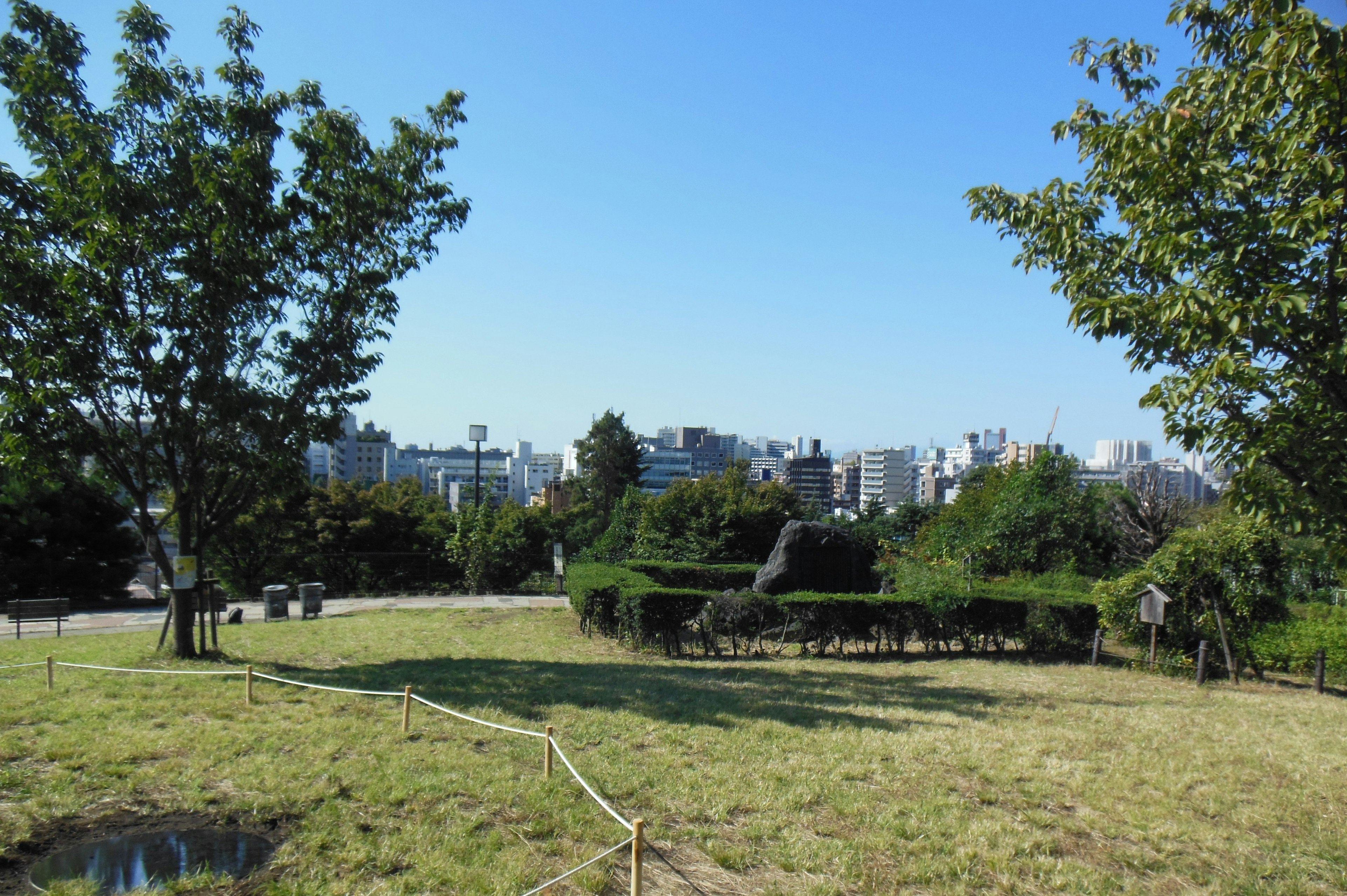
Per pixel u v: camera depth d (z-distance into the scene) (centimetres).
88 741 711
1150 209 522
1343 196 425
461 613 2034
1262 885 495
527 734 710
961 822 577
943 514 2797
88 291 1079
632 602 1395
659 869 494
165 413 1141
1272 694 1131
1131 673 1284
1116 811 612
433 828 533
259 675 1015
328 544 3369
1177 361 517
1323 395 458
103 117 1127
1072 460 2206
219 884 457
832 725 840
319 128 1183
